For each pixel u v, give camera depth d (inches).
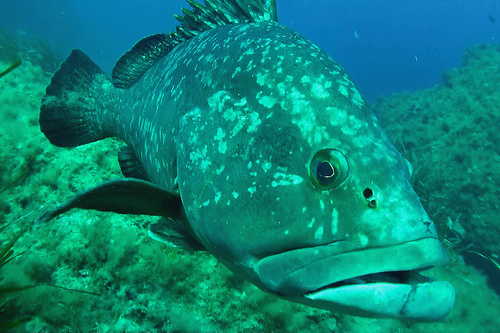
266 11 127.9
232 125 94.9
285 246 80.0
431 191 315.3
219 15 140.4
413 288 70.2
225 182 91.1
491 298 260.4
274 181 83.4
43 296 137.6
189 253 172.1
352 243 72.8
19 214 181.0
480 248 311.6
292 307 175.6
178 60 137.4
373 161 77.8
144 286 155.3
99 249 158.6
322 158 79.2
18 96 262.5
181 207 107.7
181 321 148.1
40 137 218.2
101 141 229.1
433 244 70.3
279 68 94.0
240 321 161.5
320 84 89.0
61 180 196.9
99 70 199.2
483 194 326.3
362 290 70.3
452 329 217.8
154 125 135.2
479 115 402.9
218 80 106.3
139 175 169.5
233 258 91.7
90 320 141.5
